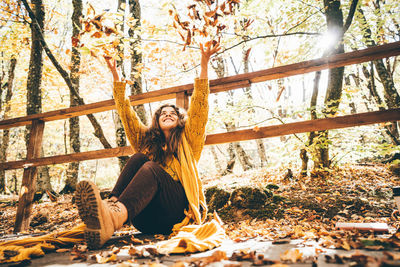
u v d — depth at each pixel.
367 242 1.26
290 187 4.24
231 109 5.86
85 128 17.06
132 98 3.32
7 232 4.55
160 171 1.78
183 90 3.08
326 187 4.03
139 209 1.58
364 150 4.57
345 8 5.50
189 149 2.05
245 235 1.97
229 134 2.87
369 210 3.08
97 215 1.38
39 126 3.84
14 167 3.69
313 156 4.48
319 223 2.78
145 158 1.95
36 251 1.37
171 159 2.04
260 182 5.11
